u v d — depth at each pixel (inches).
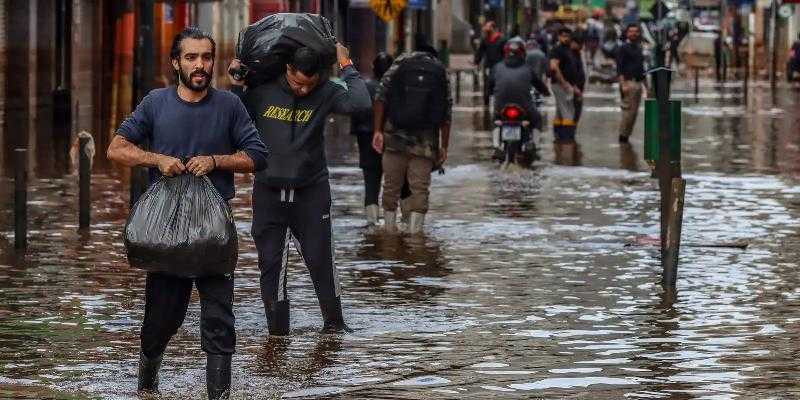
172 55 532.7
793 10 3735.2
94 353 607.8
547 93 1483.8
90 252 885.2
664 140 786.8
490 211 1112.8
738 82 3902.6
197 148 530.9
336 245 924.0
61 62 2237.9
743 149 1723.7
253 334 650.8
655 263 855.7
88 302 721.6
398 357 601.0
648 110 792.9
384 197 991.0
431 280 794.8
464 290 763.4
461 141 1857.8
